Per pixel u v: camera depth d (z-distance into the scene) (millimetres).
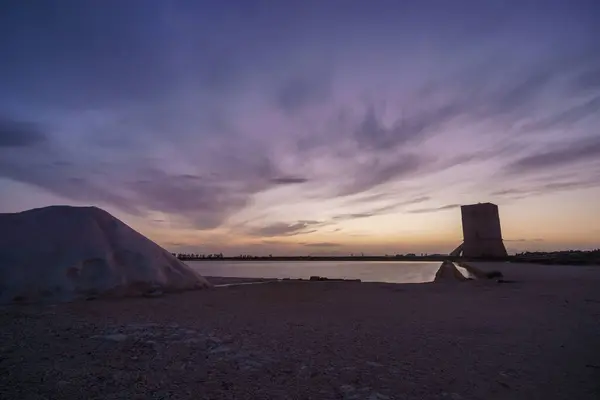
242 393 2908
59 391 2891
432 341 4527
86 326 5051
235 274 28406
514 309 7047
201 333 4699
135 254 9578
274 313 6480
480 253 45531
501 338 4711
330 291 10367
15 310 6531
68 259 8461
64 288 8008
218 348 4043
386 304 7750
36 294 7668
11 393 2838
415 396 2910
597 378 3355
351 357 3834
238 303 7777
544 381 3273
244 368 3455
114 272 8820
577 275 16828
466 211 46844
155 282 9398
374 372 3406
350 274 29391
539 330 5180
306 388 3020
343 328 5211
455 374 3402
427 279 22672
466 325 5496
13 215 9148
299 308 7133
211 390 2955
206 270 36344
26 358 3652
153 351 3914
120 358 3689
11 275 7730
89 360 3619
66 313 6215
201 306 7242
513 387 3127
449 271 22828
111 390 2926
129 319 5664
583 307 7277
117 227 10023
